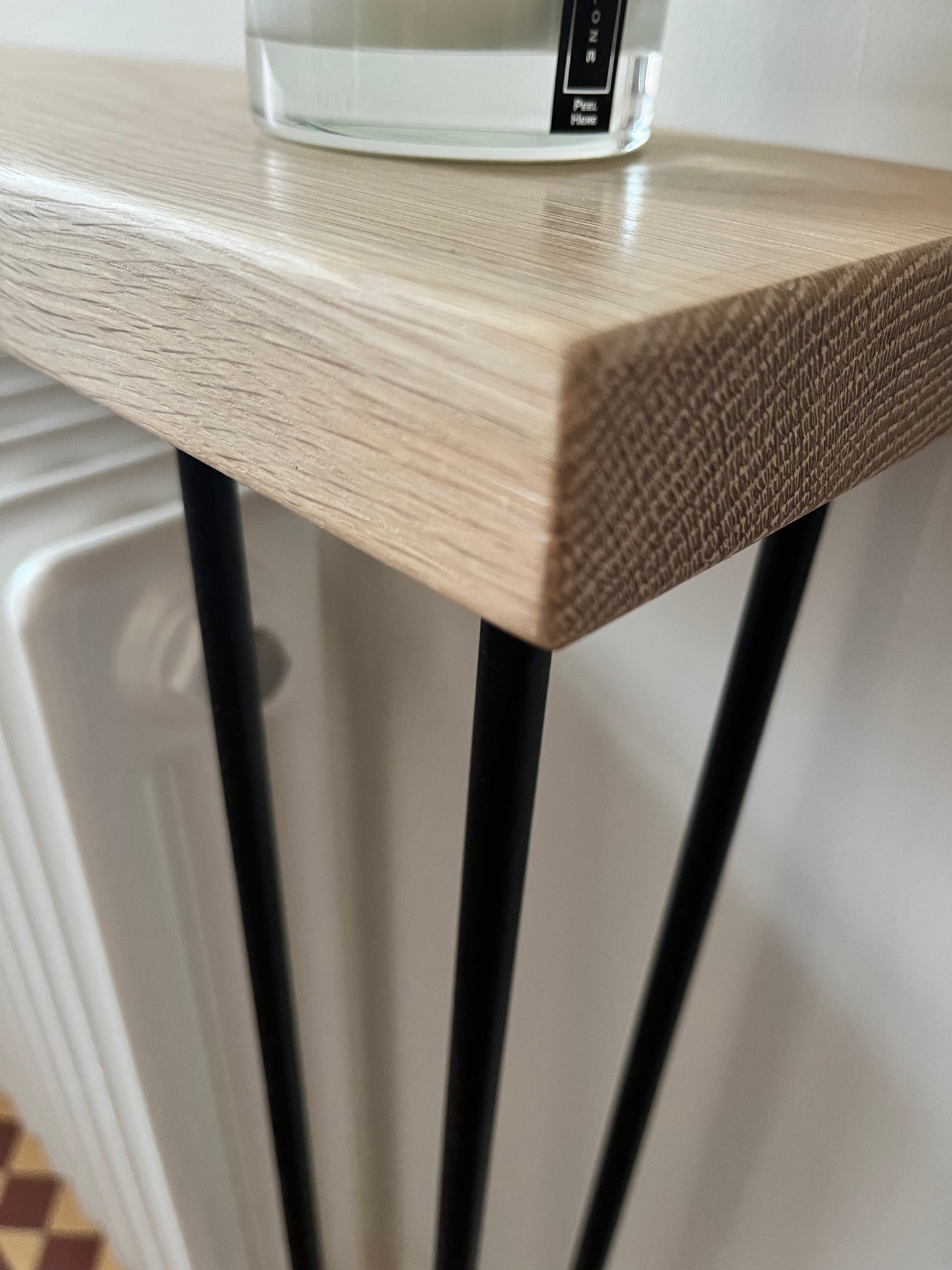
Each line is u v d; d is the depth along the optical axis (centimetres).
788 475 16
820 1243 50
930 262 18
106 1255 81
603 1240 47
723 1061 49
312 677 46
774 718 40
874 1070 43
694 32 34
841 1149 46
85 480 39
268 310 16
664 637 41
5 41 62
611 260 16
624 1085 43
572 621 13
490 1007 27
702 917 38
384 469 15
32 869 45
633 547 14
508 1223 68
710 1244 55
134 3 52
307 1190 54
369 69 25
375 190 21
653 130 35
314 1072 60
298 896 52
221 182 21
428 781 54
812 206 22
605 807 48
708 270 16
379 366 14
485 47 25
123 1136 53
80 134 27
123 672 38
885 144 31
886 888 40
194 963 47
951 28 29
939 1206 44
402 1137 70
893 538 33
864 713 37
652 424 13
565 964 54
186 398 19
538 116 26
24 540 37
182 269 18
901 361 18
